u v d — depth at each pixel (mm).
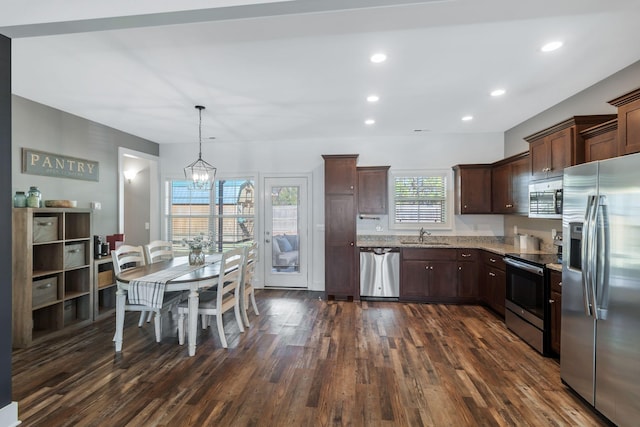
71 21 1739
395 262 5004
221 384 2574
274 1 1575
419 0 1579
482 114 4270
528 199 4039
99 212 4629
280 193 5855
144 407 2270
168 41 2381
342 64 2779
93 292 3984
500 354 3127
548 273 3064
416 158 5500
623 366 1953
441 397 2416
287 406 2297
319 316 4273
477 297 4820
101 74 2961
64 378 2656
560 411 2254
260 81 3137
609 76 3059
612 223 2018
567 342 2492
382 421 2145
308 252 5785
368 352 3164
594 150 2734
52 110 3916
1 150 1979
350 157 5133
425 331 3729
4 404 2004
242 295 3898
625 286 1931
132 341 3434
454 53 2594
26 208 3258
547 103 3832
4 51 1961
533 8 2010
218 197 6004
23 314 3232
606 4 1973
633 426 1888
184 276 3213
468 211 5105
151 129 4980
